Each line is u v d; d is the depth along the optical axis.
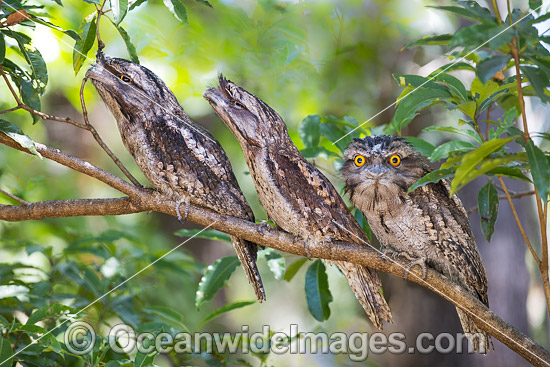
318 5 13.41
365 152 7.99
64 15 11.33
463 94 6.59
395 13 14.22
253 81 13.23
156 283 10.80
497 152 6.04
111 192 14.88
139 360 6.74
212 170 7.39
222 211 7.40
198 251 15.66
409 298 12.23
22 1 7.38
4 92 12.40
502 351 11.66
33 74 6.94
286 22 13.24
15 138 6.29
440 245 7.98
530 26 5.12
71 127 15.09
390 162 7.91
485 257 11.81
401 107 6.64
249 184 14.52
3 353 6.65
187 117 7.71
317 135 9.48
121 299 9.37
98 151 15.20
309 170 7.32
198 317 13.05
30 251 9.49
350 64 14.60
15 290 8.75
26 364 7.51
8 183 11.36
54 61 12.17
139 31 12.05
